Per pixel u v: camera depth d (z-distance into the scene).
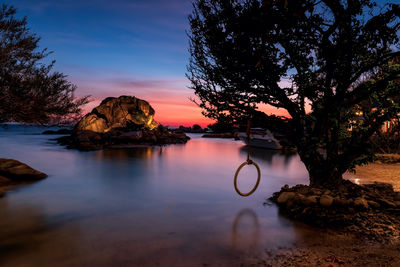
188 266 3.71
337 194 6.05
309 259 3.85
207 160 16.86
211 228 5.27
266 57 5.62
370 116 6.47
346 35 5.63
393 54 5.36
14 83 7.70
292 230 5.09
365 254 3.95
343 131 7.29
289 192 6.77
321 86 6.25
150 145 26.91
